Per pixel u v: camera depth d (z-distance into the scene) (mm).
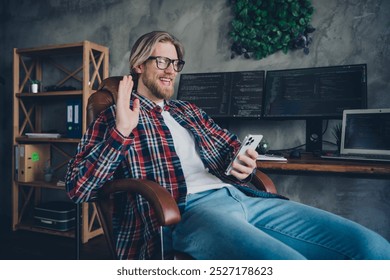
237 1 2432
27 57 3242
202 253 1021
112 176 1256
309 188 2418
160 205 988
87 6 3076
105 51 2887
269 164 1657
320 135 2215
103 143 1155
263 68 2434
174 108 1522
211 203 1200
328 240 1101
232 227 1018
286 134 2404
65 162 3062
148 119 1335
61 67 3129
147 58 1407
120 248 1192
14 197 2887
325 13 2287
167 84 1427
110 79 1572
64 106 3121
